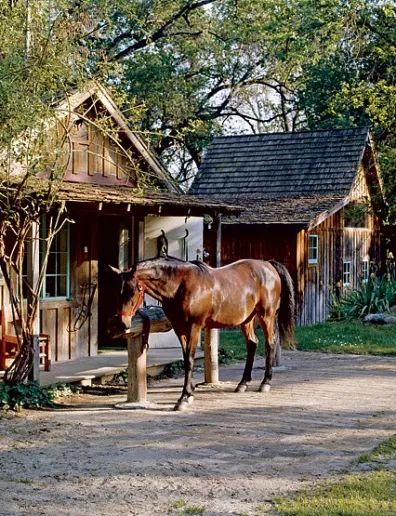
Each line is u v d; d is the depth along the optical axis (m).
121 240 14.45
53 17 9.35
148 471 7.04
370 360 15.02
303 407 10.09
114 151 13.77
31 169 9.05
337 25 21.50
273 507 6.01
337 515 5.74
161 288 9.91
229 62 31.09
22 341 10.15
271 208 21.55
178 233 14.92
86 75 10.19
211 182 25.22
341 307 22.08
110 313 14.66
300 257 20.92
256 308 11.22
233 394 11.05
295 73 31.72
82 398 10.62
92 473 6.97
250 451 7.78
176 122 31.14
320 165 23.75
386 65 25.53
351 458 7.52
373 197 23.67
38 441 8.16
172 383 12.05
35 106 8.94
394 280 26.70
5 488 6.53
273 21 24.25
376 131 24.92
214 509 5.99
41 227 12.27
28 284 10.24
